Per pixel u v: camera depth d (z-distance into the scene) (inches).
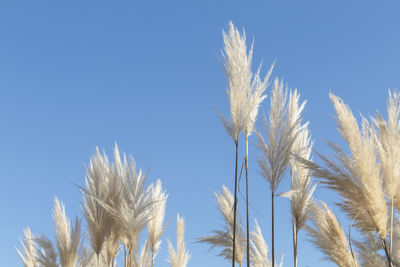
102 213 159.9
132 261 170.6
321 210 144.6
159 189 215.8
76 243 173.2
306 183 169.0
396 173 102.4
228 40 148.5
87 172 163.3
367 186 100.3
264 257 187.3
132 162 164.2
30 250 188.1
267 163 148.2
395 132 104.7
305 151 174.4
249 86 145.1
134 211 158.6
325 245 139.7
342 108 106.7
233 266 130.6
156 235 208.4
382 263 138.5
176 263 254.1
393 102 106.7
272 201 145.4
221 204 198.1
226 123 145.3
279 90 152.3
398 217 131.6
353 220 112.9
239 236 191.2
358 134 103.3
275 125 149.3
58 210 177.6
